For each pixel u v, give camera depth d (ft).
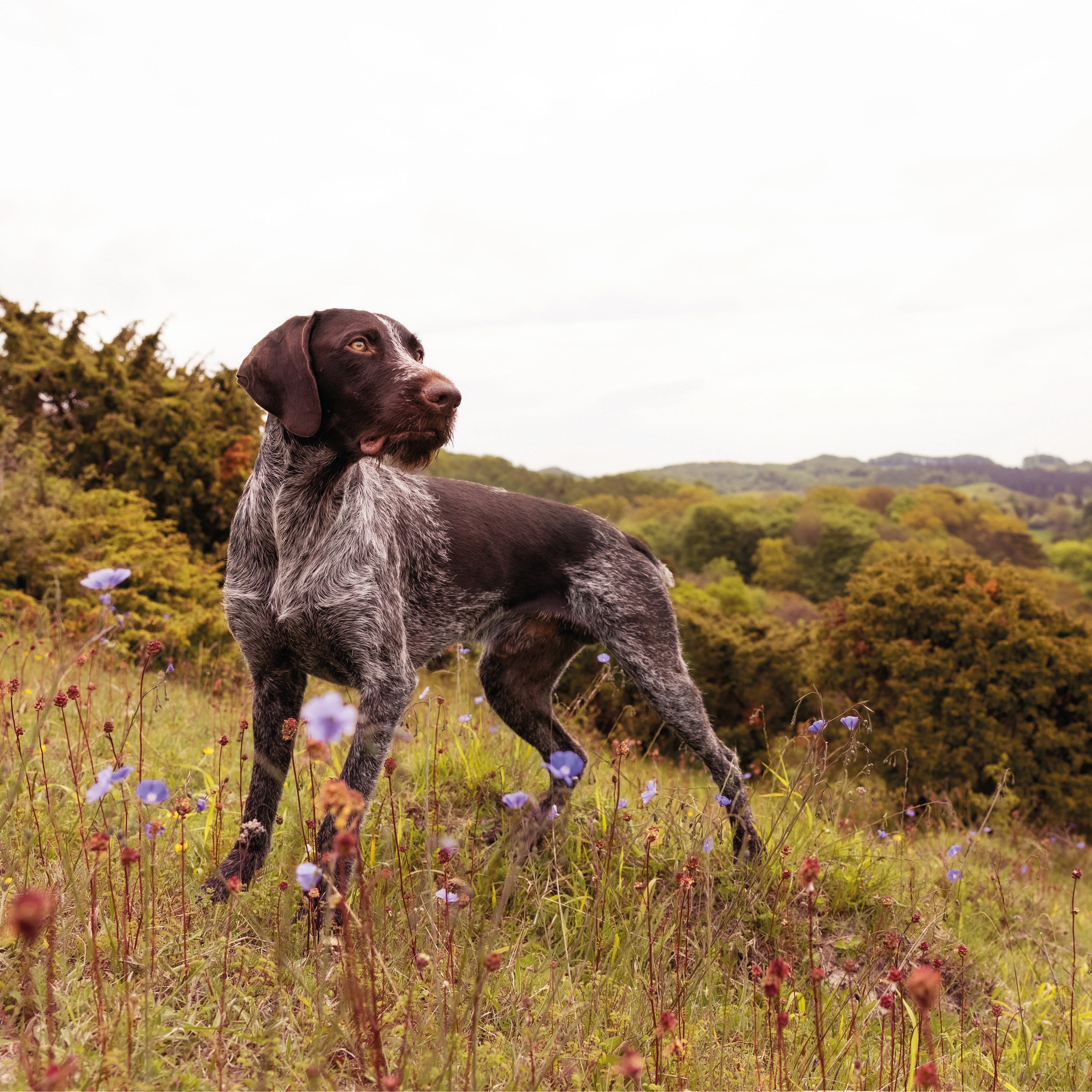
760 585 223.51
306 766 11.82
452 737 13.88
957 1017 10.59
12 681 8.85
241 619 10.03
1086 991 12.48
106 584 5.42
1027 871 19.19
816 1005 6.75
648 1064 6.90
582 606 12.98
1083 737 42.96
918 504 275.59
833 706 47.88
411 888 8.62
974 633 44.29
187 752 13.39
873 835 14.56
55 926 6.88
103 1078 5.36
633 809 12.55
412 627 11.44
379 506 10.75
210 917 8.16
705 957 8.72
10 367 56.08
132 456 55.83
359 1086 6.05
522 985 8.12
